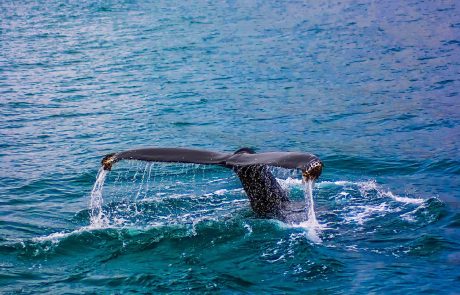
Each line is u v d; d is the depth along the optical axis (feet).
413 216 122.01
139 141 189.06
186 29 386.11
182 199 135.03
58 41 357.00
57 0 524.93
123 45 342.64
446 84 244.83
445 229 116.26
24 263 109.60
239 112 218.18
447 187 142.51
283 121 206.69
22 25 412.36
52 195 145.18
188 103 230.89
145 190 143.64
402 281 98.58
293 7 458.50
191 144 185.47
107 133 197.36
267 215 121.08
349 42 333.62
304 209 124.26
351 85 249.96
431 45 316.60
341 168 159.94
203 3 491.31
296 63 291.79
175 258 108.68
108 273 105.19
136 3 499.10
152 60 305.53
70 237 116.57
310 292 96.68
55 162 169.99
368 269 102.42
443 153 167.94
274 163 104.32
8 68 292.61
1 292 100.22
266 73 274.57
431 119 201.77
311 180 99.91
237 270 103.76
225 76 271.49
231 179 148.36
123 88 254.88
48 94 246.47
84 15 449.06
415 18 393.29
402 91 238.07
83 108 226.38
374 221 119.85
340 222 119.14
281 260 105.91
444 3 443.73
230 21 410.52
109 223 124.06
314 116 211.20
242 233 114.93
